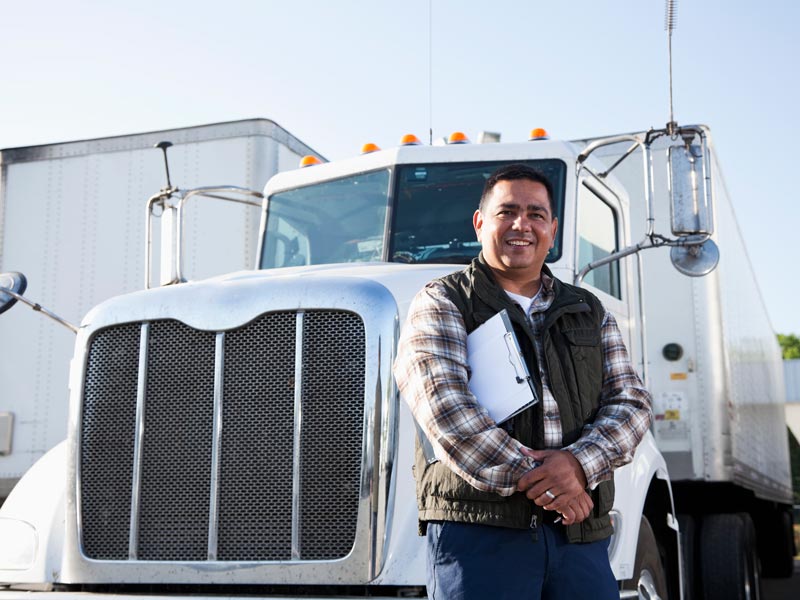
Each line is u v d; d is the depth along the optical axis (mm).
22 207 6965
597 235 4605
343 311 3027
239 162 6383
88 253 6770
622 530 3375
